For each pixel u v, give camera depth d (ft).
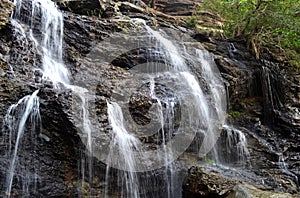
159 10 40.78
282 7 29.50
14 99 14.69
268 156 21.65
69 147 14.12
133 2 34.68
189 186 16.25
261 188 16.74
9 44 18.13
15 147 13.41
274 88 28.25
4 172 12.74
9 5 19.19
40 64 18.74
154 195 16.34
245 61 29.60
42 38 20.45
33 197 12.98
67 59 20.81
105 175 14.87
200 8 36.65
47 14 21.62
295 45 31.96
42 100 14.46
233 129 22.48
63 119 14.12
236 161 21.09
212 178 16.03
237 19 31.94
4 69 16.70
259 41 31.55
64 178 13.76
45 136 13.98
